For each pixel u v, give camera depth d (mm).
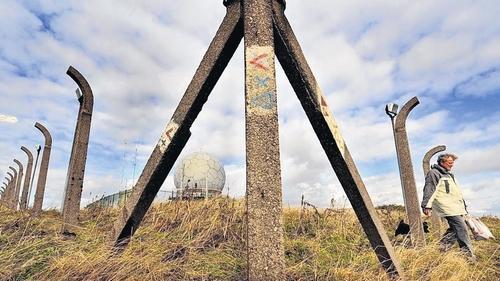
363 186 2936
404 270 3291
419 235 4840
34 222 4512
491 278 3768
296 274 3096
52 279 2803
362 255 3766
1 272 2859
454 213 4980
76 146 4516
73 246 3398
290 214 5719
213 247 3844
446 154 5363
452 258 3676
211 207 5137
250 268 1837
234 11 2613
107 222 5102
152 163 2973
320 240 4324
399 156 5363
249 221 1905
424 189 5262
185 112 2799
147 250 3289
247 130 2061
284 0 2639
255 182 1970
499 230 7176
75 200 4309
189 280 2918
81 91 4773
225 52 2678
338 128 2826
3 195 15578
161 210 5258
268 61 2215
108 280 2793
